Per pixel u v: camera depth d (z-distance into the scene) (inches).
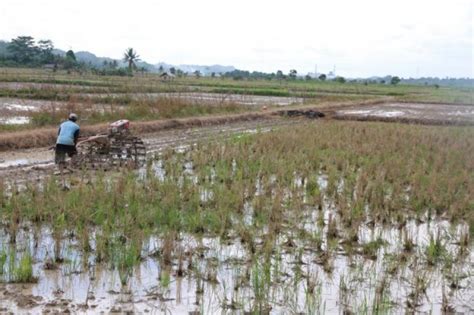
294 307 244.2
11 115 803.4
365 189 442.6
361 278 281.9
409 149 684.1
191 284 264.1
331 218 354.6
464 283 285.4
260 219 362.6
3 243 300.4
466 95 2295.8
